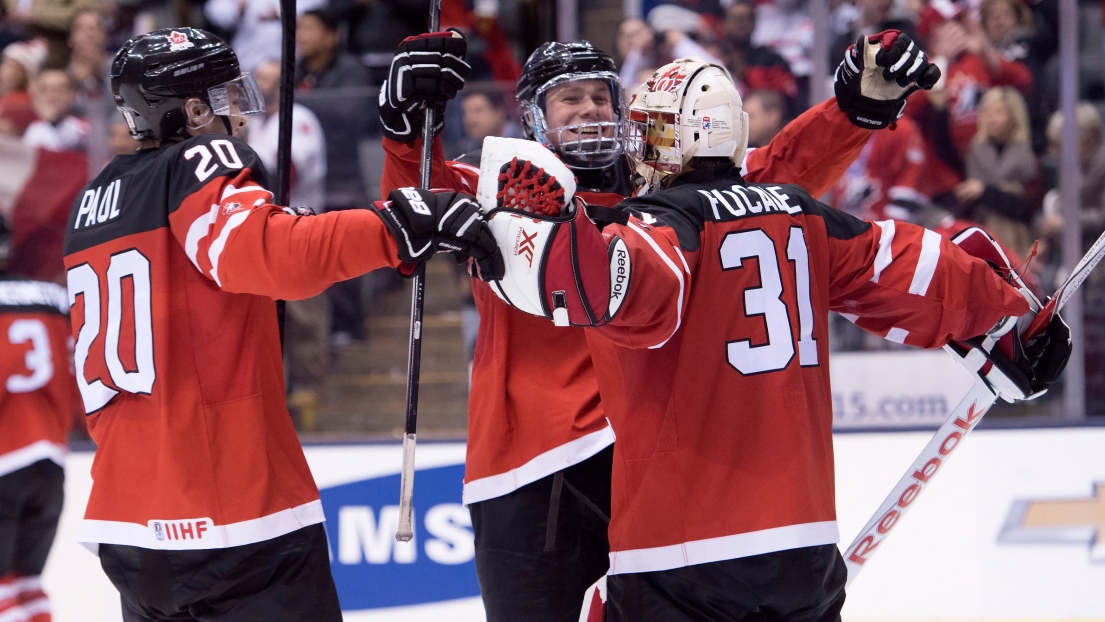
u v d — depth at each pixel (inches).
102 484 338.3
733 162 334.3
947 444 368.2
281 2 376.5
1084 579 616.1
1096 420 630.5
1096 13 667.4
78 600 653.3
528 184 278.4
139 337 328.2
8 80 879.1
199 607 332.5
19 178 671.8
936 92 669.9
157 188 329.1
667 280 285.4
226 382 330.0
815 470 309.0
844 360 655.1
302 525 338.6
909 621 623.2
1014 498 624.4
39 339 596.1
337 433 671.1
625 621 312.3
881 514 369.7
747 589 300.5
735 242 308.2
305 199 662.5
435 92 334.3
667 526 302.8
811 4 701.9
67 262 351.6
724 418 303.7
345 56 836.0
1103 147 657.6
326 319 668.1
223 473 327.6
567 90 380.2
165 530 324.5
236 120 363.6
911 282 327.0
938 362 646.5
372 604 644.7
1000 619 619.2
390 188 369.1
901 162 668.1
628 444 311.3
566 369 386.0
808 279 316.5
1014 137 663.8
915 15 687.1
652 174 341.4
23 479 584.7
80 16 909.8
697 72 330.0
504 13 863.1
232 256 301.6
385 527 647.8
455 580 639.8
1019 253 665.6
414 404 334.3
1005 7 668.7
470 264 293.7
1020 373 355.3
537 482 385.7
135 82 343.9
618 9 786.2
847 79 404.5
